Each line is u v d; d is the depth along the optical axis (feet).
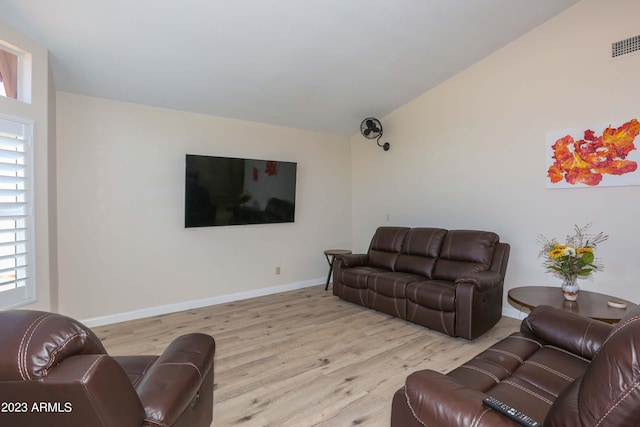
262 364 8.43
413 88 14.02
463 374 4.94
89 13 7.74
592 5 9.82
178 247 12.94
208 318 12.00
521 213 11.62
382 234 14.40
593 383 2.74
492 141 12.35
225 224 13.80
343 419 6.24
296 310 12.89
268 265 15.39
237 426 6.04
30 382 2.58
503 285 11.40
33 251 8.16
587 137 10.00
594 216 9.97
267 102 13.39
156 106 12.45
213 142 13.80
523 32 11.20
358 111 15.49
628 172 9.27
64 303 10.69
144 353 9.20
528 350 5.78
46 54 8.57
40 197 8.39
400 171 15.88
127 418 3.10
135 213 12.03
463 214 13.37
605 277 9.79
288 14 8.69
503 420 3.19
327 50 10.51
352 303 13.73
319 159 17.24
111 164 11.55
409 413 4.04
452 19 9.91
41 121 8.40
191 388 4.13
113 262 11.60
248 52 10.03
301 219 16.55
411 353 9.01
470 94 12.97
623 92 9.31
